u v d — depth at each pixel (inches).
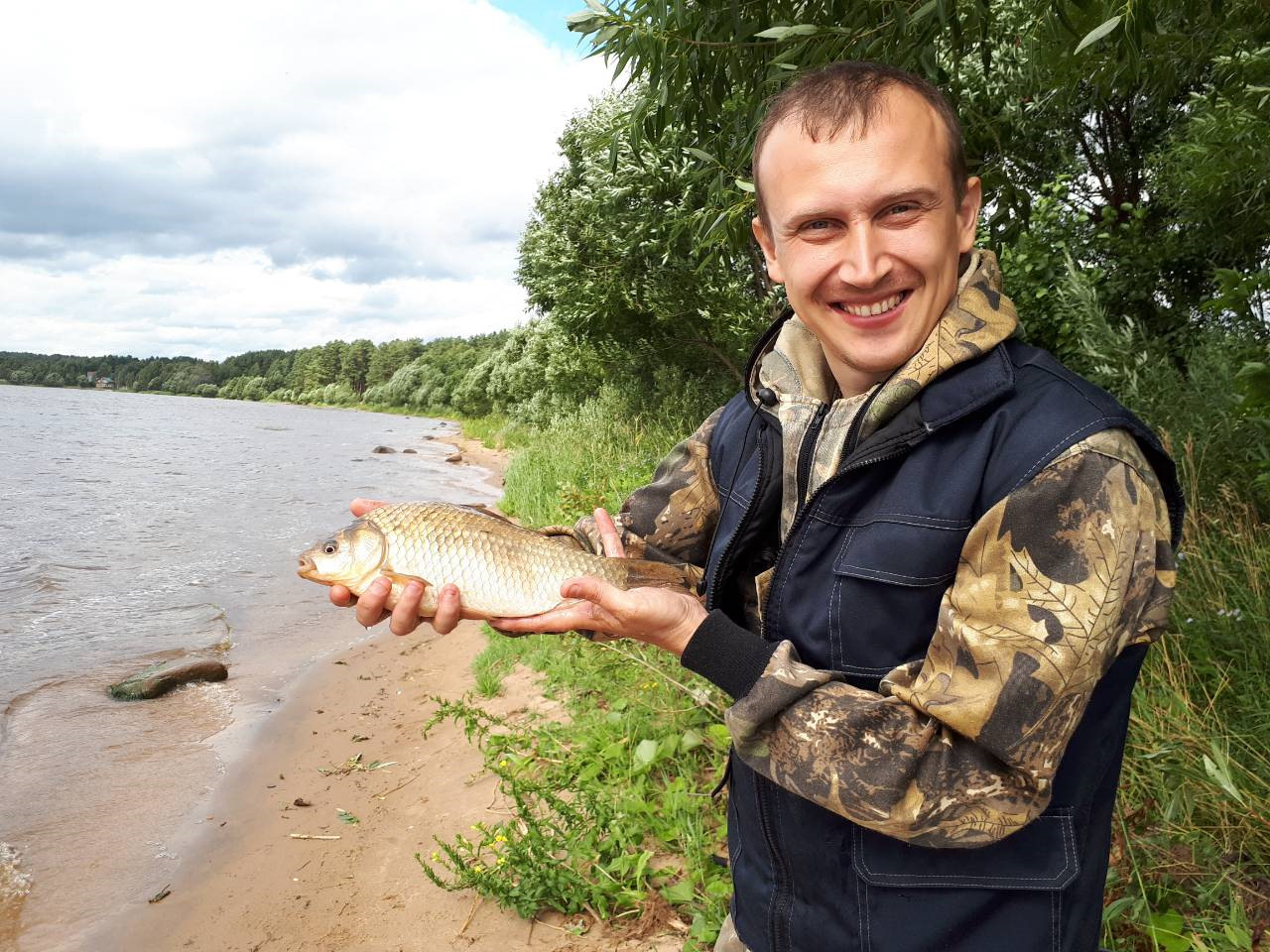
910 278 51.0
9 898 156.6
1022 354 50.7
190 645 319.9
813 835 53.6
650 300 477.4
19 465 1024.9
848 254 50.8
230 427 2074.3
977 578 45.4
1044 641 43.1
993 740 43.6
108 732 236.1
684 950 114.3
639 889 130.7
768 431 62.4
